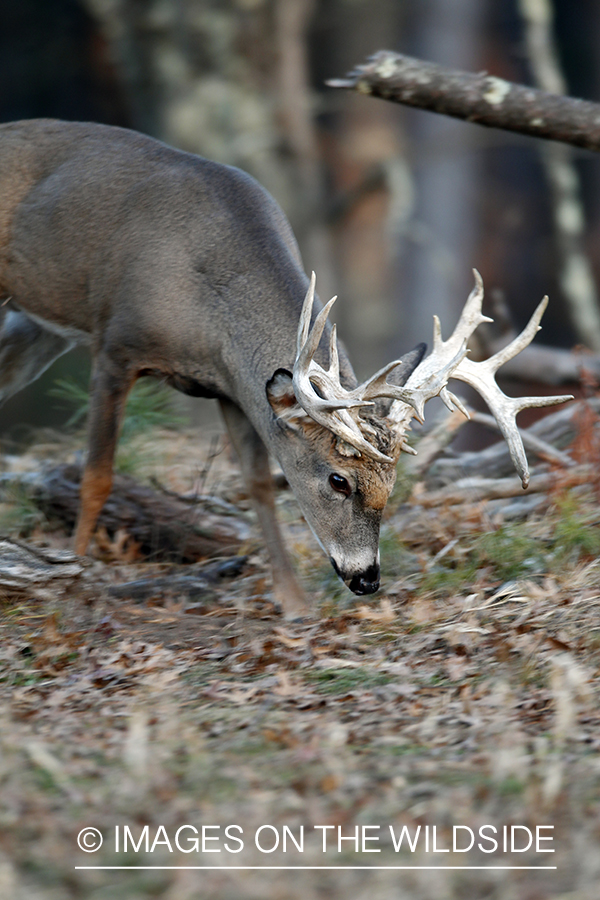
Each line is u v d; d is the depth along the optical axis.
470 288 32.78
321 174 30.27
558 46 39.34
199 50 26.36
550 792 6.20
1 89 36.94
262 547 12.40
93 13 26.81
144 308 11.20
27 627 9.66
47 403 30.59
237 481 14.22
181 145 26.62
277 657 9.15
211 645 9.64
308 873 5.56
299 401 9.49
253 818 6.12
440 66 13.40
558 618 9.63
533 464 14.17
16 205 12.35
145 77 26.62
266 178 26.81
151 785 6.41
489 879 5.54
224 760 6.87
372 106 31.31
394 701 8.12
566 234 28.02
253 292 10.91
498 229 36.22
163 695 8.22
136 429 14.24
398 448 9.75
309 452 10.02
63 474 12.91
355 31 31.69
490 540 11.50
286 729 7.39
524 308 36.69
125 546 12.46
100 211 11.70
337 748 7.05
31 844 5.79
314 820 6.08
